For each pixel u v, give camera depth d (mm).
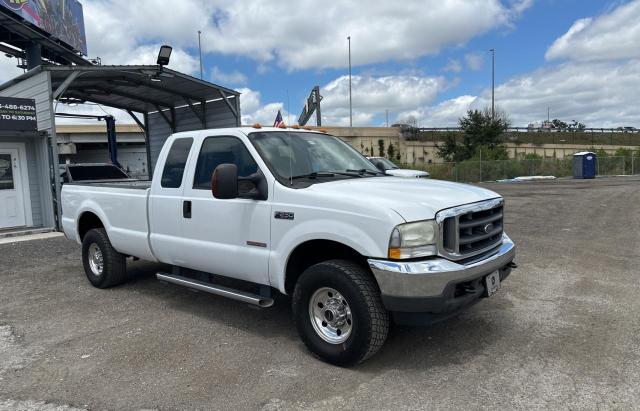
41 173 13141
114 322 5355
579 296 5750
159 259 5789
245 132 4895
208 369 4102
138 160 49438
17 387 3881
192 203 5164
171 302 6043
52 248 10180
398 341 4570
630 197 17828
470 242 4059
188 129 17969
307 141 5270
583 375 3783
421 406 3412
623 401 3383
